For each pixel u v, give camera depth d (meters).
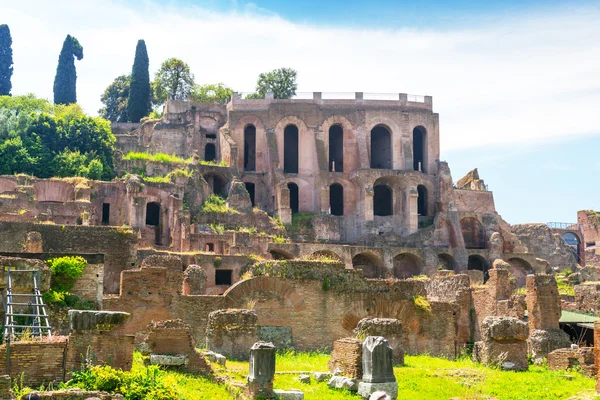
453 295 44.69
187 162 87.00
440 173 95.00
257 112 96.25
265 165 94.25
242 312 31.47
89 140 85.81
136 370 22.95
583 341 44.62
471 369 31.98
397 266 81.38
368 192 90.19
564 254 95.94
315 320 36.41
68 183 70.12
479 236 93.69
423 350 38.44
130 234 42.50
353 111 98.19
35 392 18.44
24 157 79.69
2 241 40.25
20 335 23.75
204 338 33.88
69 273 29.28
